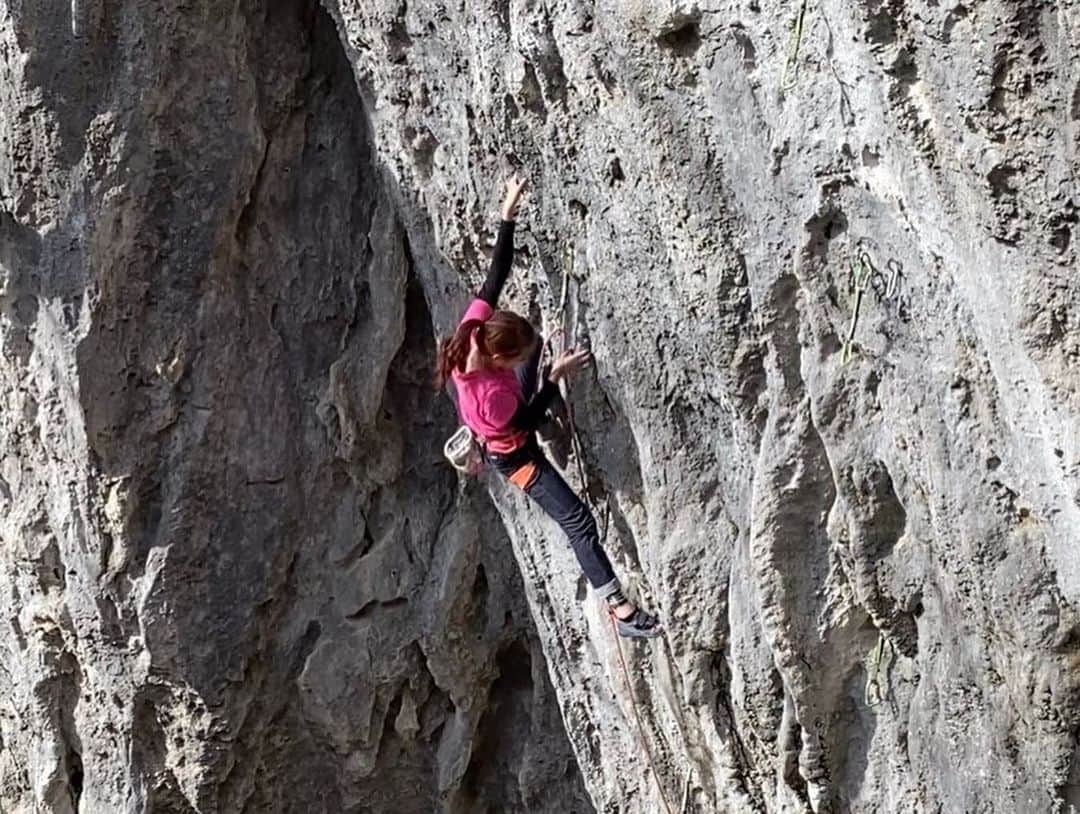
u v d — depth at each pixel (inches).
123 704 380.5
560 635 318.0
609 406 267.1
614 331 254.5
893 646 218.7
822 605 226.2
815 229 203.8
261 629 370.9
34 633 388.5
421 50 283.0
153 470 360.5
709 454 249.0
